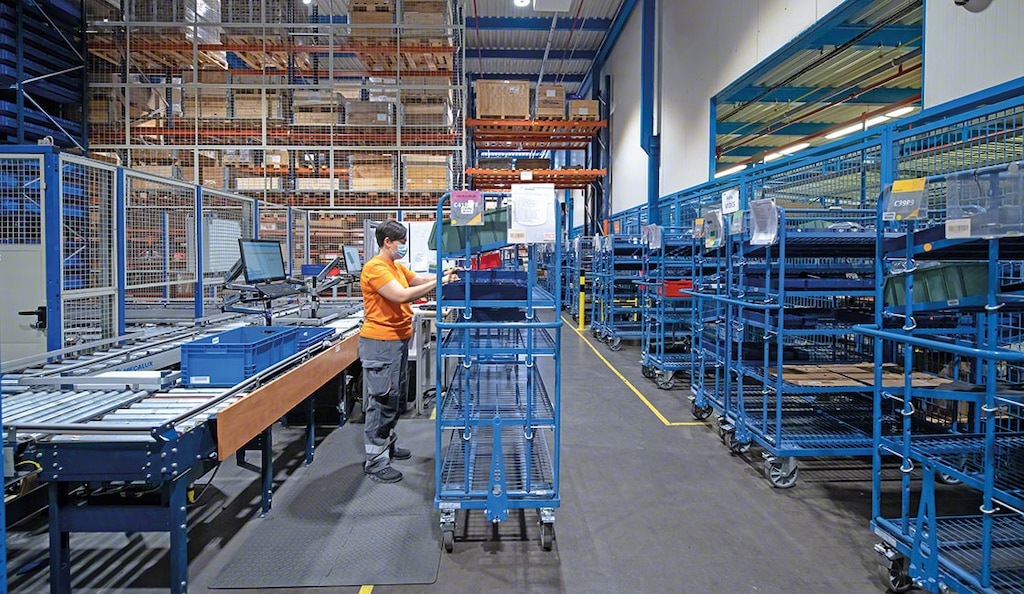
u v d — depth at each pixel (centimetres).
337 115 849
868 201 467
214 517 304
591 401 561
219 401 232
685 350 704
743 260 393
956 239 211
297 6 910
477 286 273
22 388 244
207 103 848
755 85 827
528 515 313
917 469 369
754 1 711
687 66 964
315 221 789
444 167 857
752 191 575
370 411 346
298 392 301
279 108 843
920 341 212
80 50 841
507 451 340
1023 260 266
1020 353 181
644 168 1189
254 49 870
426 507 317
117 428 191
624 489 349
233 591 238
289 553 268
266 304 409
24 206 288
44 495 224
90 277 322
